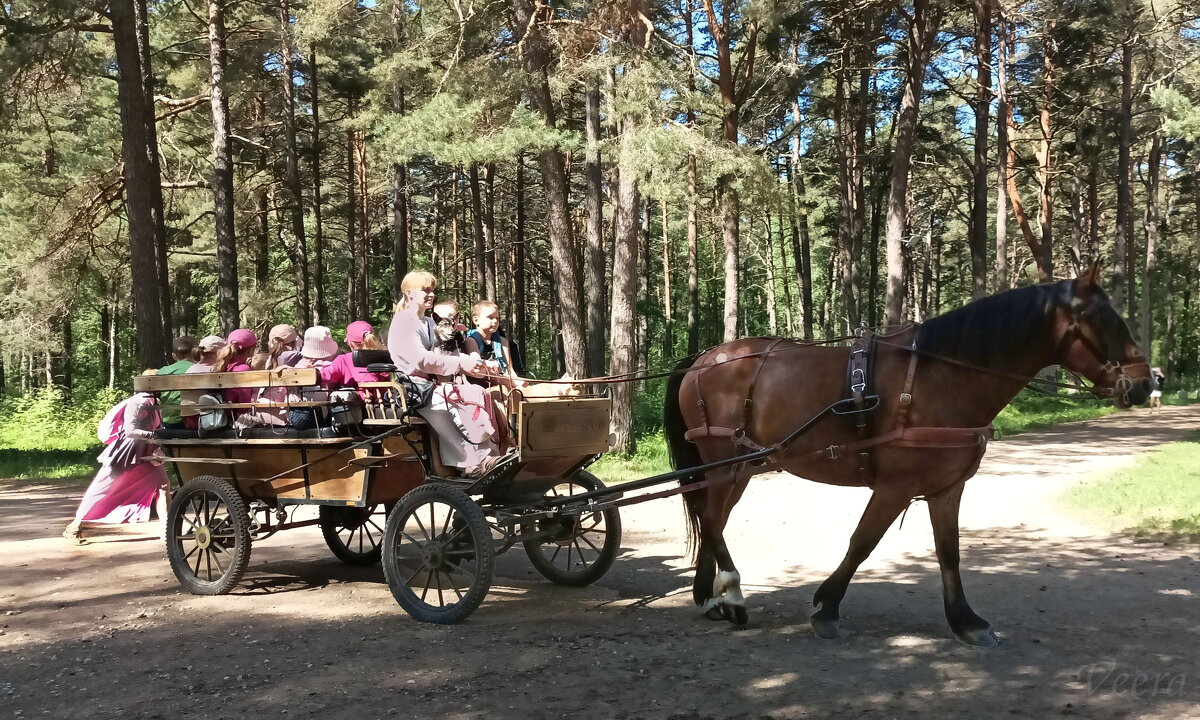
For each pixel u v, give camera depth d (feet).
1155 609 21.21
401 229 86.99
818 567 26.48
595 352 67.10
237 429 24.95
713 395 21.34
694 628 20.25
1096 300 18.13
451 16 59.41
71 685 16.66
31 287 73.51
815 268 183.93
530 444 21.56
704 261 162.71
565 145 49.06
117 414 32.09
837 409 19.13
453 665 17.56
